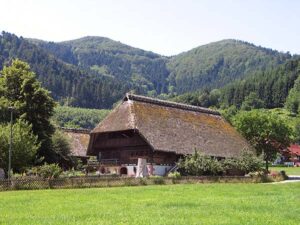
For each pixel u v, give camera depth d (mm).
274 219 18344
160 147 53938
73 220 17703
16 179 36188
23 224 16656
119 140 59250
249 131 74562
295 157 146875
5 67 57500
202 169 52094
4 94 56906
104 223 16797
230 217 18812
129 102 59125
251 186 41688
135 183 42219
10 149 42094
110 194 30750
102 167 59344
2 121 54188
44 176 42031
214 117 69188
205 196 29859
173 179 45188
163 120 59406
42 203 24516
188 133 60125
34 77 57312
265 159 76312
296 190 36500
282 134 74750
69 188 38125
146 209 21578
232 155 61906
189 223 16984
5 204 23969
